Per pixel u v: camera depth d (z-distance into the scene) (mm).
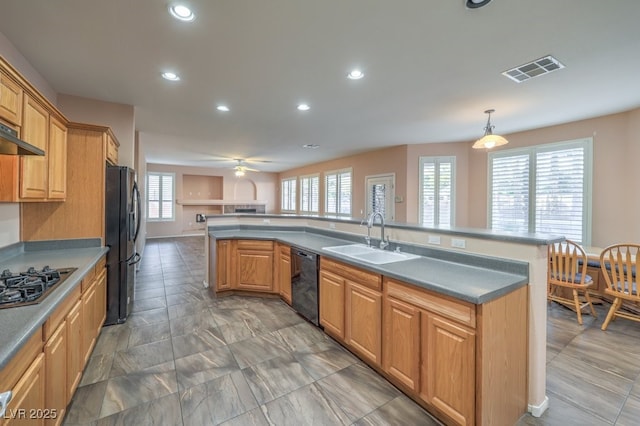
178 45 2242
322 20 1931
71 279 1777
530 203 4809
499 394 1613
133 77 2814
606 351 2559
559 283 3289
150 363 2314
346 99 3436
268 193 11594
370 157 6965
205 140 5766
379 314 2111
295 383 2072
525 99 3430
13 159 1884
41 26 1982
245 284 3883
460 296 1534
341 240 3537
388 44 2238
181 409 1806
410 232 2660
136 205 3453
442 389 1673
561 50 2322
